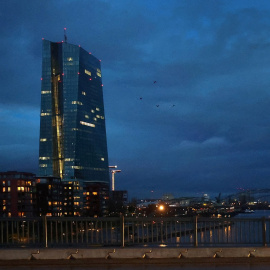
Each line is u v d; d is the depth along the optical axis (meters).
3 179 155.62
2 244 19.72
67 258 18.12
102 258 18.19
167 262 18.16
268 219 20.17
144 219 20.22
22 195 156.00
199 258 18.38
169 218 20.25
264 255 18.77
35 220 20.08
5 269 17.22
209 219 20.27
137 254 18.33
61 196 190.12
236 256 18.67
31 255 18.06
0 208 153.88
